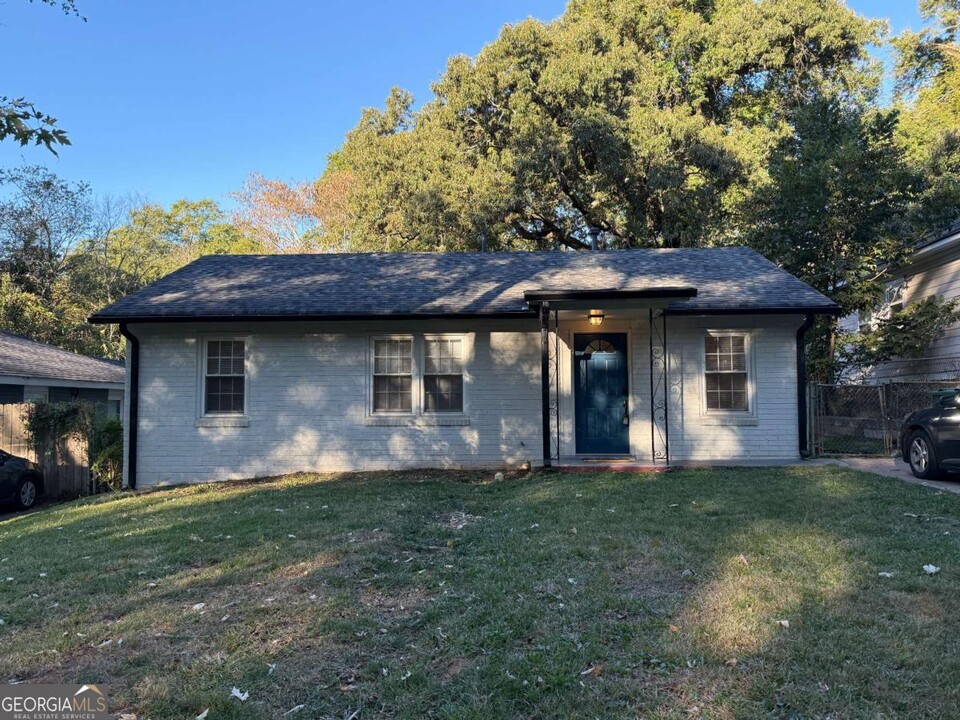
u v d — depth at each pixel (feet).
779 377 37.86
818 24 67.77
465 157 75.61
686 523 21.31
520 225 80.84
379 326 38.63
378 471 37.86
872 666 11.12
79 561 19.71
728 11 74.43
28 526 27.25
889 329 47.39
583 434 39.09
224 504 28.86
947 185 47.62
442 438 38.47
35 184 84.23
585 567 16.88
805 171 47.70
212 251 139.44
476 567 17.40
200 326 38.68
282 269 45.03
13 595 16.72
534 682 10.94
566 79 67.46
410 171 79.30
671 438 38.14
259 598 15.55
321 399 38.60
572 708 10.19
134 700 10.89
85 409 41.42
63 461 41.06
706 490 27.20
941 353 47.34
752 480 29.71
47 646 13.24
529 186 71.61
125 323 37.27
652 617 13.51
